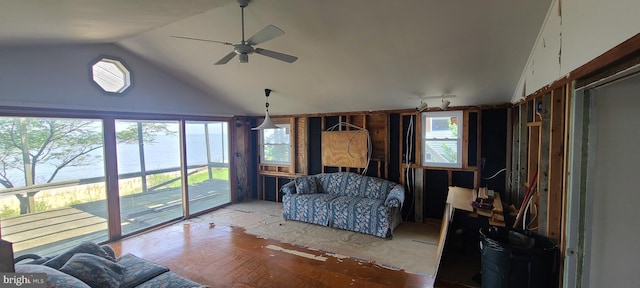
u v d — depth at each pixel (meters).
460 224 4.32
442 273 3.34
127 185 4.83
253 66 4.40
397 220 5.00
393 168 5.56
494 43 3.05
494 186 4.80
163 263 3.65
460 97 4.53
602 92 1.86
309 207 5.15
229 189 6.62
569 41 1.98
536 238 2.51
